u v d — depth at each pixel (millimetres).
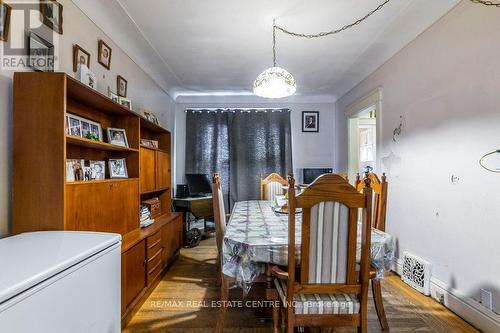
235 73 3605
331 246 1233
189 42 2684
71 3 1796
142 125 2764
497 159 1616
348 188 1188
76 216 1447
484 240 1697
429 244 2193
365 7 2100
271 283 1566
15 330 731
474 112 1770
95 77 2045
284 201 2672
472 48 1786
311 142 4832
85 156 1896
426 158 2246
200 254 3293
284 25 2367
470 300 1781
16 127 1335
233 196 4598
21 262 896
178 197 4016
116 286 1248
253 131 4684
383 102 2990
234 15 2201
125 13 2162
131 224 2121
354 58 3080
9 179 1352
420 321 1818
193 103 4781
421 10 2117
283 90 2516
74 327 952
